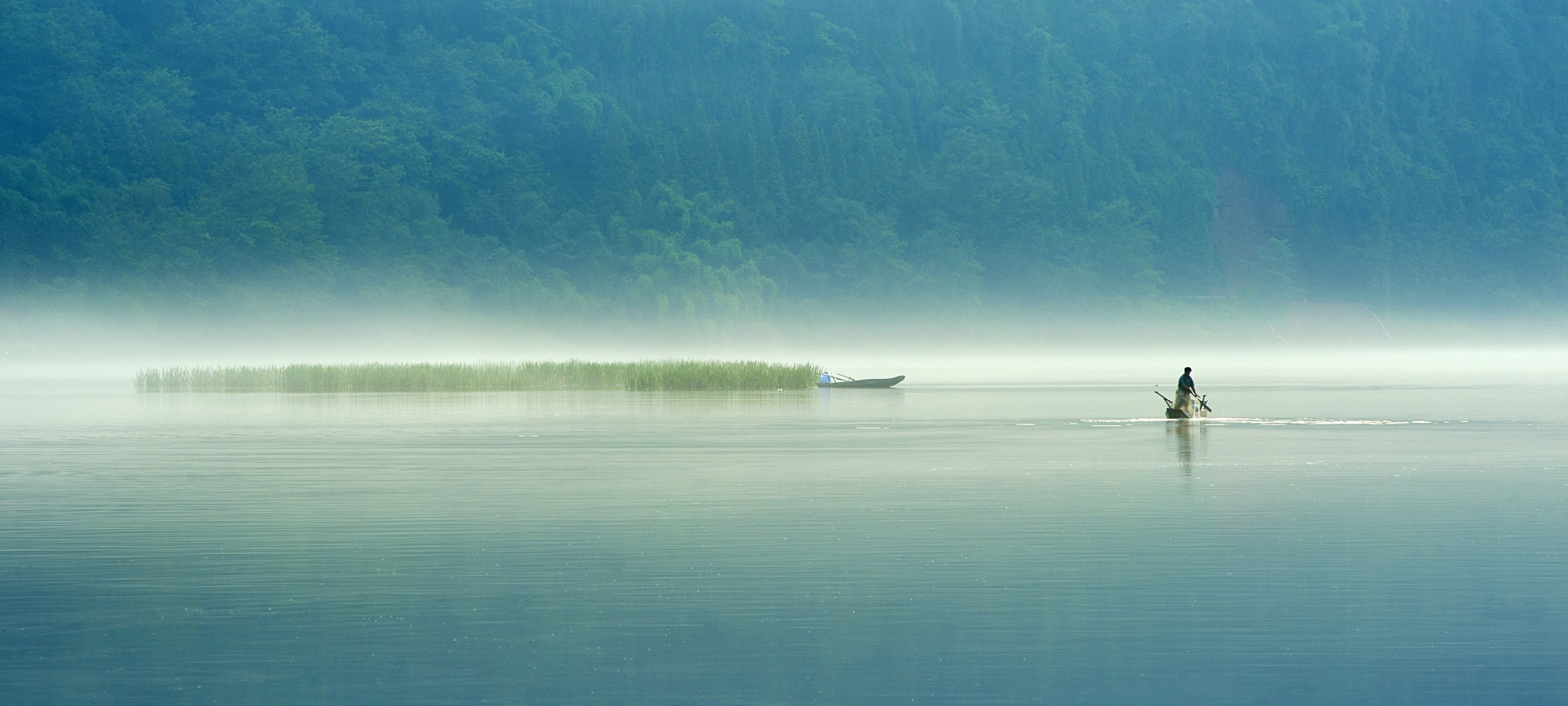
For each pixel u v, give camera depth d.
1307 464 73.00
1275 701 27.66
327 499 57.91
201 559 42.88
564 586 38.56
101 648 31.80
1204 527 48.78
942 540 45.94
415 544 45.56
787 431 99.94
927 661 30.61
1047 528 48.72
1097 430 100.69
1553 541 45.53
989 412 125.88
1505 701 27.55
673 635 32.91
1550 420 111.94
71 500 57.94
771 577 39.78
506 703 27.69
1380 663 30.28
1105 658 30.80
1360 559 42.34
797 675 29.59
